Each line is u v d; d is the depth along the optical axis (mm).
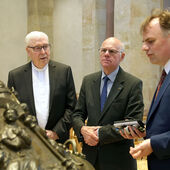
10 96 875
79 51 8820
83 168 845
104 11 7359
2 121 764
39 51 2758
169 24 1492
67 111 2830
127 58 5777
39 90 2832
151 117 1595
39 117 2777
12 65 8352
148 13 5633
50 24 8578
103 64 2508
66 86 2906
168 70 1579
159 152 1443
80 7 8742
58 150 812
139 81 2494
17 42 8391
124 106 2418
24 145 725
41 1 8406
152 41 1553
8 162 672
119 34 5879
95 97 2564
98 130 2318
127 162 2377
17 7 8336
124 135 1826
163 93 1535
